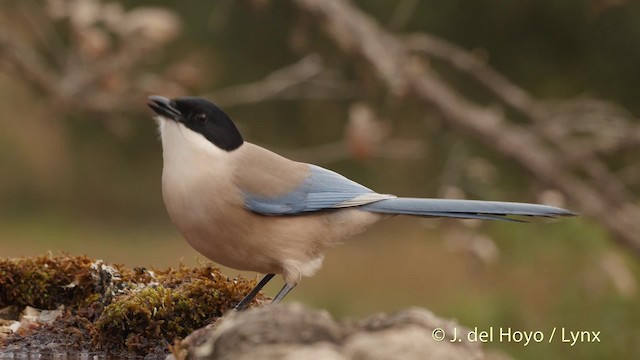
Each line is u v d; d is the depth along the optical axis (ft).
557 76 57.82
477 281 43.73
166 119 24.76
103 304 24.34
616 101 57.57
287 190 24.63
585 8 54.65
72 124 62.39
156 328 22.65
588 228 42.14
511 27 56.29
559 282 42.22
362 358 15.61
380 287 58.59
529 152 46.96
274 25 55.72
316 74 50.62
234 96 54.85
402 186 62.90
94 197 76.59
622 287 41.06
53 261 25.44
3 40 45.29
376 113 49.96
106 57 43.52
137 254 62.64
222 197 24.06
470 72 47.75
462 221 40.52
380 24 54.70
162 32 42.63
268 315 16.11
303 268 24.99
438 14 55.47
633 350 40.91
